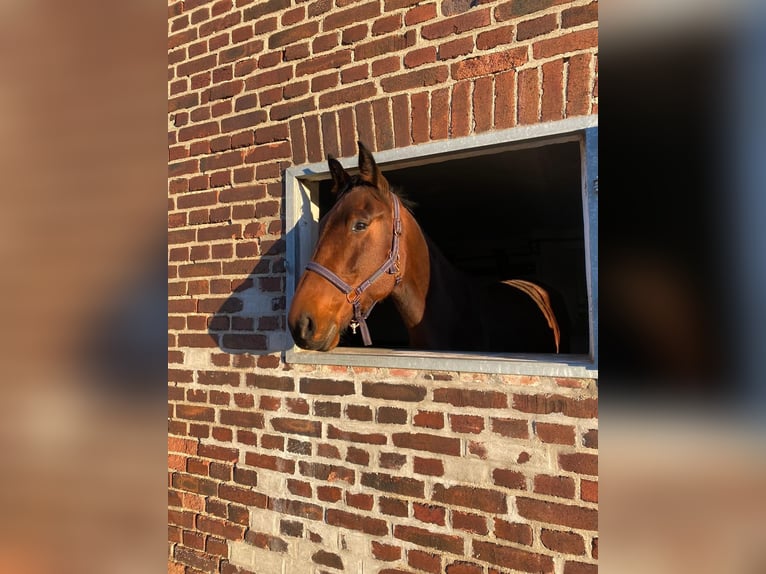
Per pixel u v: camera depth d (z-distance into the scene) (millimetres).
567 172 2891
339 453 1943
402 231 2004
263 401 2156
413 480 1781
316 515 1986
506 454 1627
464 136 1730
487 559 1644
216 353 2309
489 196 3566
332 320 1756
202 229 2389
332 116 2021
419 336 2240
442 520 1722
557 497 1547
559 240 5629
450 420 1721
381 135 1906
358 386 1911
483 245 6238
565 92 1574
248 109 2273
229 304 2279
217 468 2275
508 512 1617
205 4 2447
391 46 1897
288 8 2184
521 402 1609
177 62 2525
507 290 2965
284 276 2127
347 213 1798
